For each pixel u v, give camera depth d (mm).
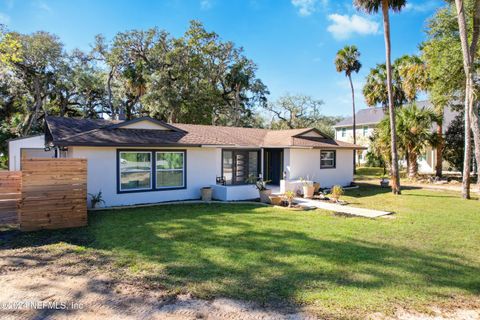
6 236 7012
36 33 26875
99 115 35281
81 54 30656
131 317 3570
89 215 9375
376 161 30422
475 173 21609
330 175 17734
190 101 29266
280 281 4539
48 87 29719
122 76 29531
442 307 3836
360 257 5641
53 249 6051
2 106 30125
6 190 8109
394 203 12328
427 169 27516
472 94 12641
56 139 10234
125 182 11375
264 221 8688
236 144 14375
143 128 12805
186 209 10539
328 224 8391
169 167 12359
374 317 3580
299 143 15945
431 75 18312
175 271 4914
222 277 4676
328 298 4016
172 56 28422
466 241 6824
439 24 16891
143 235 7066
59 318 3557
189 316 3582
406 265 5277
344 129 38188
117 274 4809
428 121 19812
